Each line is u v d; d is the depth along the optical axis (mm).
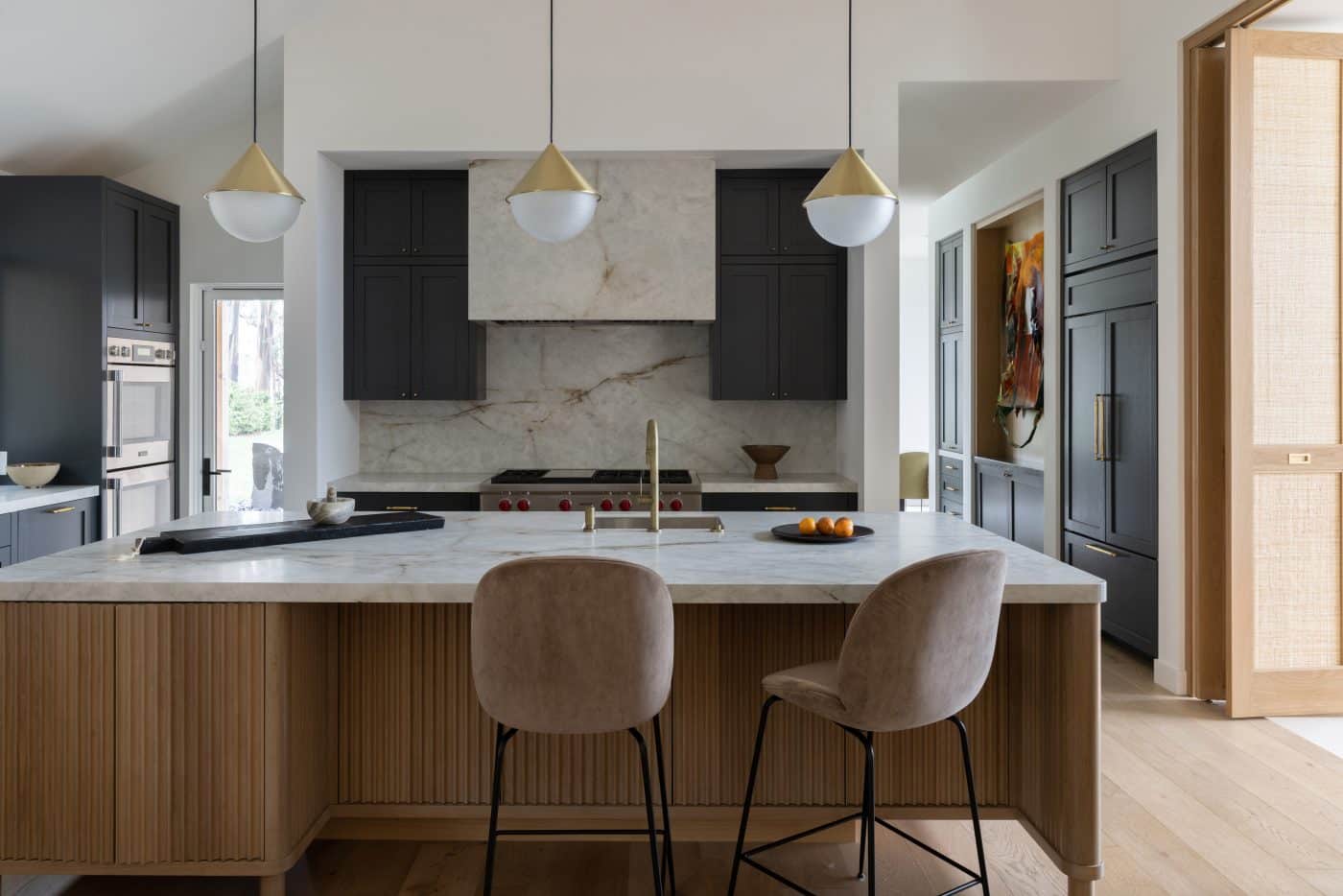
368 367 5305
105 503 5383
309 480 4902
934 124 5484
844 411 5422
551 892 2666
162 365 5961
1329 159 4074
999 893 2650
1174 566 4324
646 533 3240
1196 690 4246
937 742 2930
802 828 2949
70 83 4902
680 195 5062
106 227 5363
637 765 2928
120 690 2447
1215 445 4180
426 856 2883
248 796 2465
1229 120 3975
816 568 2607
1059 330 5496
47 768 2463
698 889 2678
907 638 2145
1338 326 4098
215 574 2506
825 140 4840
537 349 5715
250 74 5355
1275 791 3316
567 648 2143
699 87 4848
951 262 7465
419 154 4930
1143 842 2939
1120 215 4758
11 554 4688
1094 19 4746
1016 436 6586
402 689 2922
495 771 2309
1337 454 4098
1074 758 2510
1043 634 2695
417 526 3277
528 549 2898
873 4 4805
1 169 5551
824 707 2289
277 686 2455
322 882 2725
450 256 5266
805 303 5285
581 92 4852
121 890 2695
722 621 2926
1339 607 4125
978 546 2979
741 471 5730
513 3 4836
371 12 4836
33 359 5379
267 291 6172
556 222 3053
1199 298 4148
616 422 5734
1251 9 3793
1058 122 5410
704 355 5723
